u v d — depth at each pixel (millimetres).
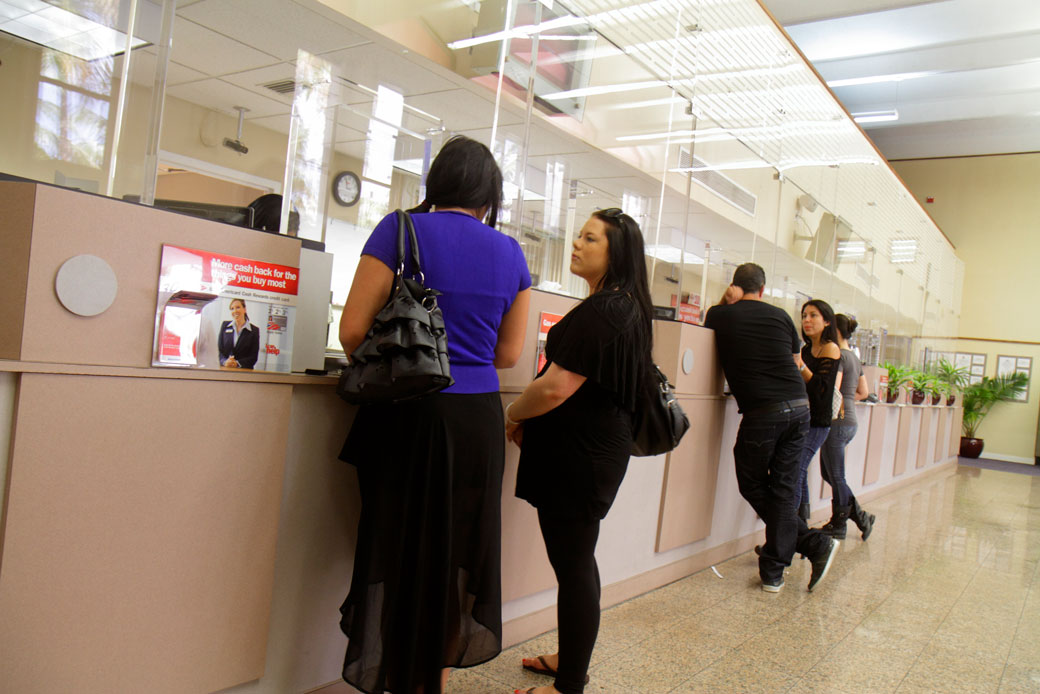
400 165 3062
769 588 3328
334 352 2139
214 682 1483
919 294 10766
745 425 3309
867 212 7840
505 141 2646
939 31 10109
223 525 1471
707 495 3496
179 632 1411
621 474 1908
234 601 1507
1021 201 15133
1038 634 3119
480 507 1645
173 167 4137
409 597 1544
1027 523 6402
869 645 2756
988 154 15484
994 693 2398
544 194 2986
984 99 12734
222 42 3453
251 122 4438
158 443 1347
